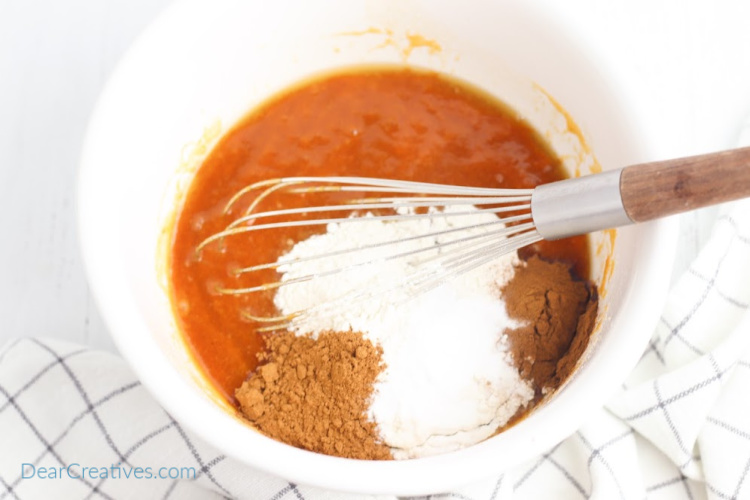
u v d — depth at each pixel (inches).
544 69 22.6
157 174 22.5
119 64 21.3
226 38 22.4
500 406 21.0
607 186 18.3
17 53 27.1
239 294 22.4
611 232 21.4
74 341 25.8
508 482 22.8
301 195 23.1
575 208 18.7
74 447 23.5
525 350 21.2
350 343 21.1
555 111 23.1
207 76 22.8
